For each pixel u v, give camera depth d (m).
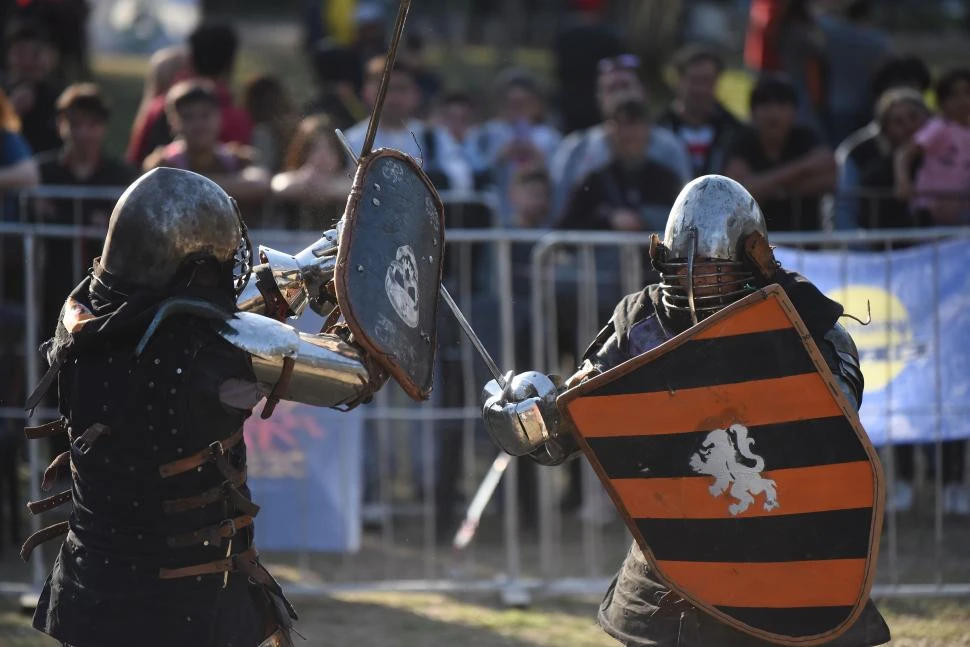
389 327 8.81
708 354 8.66
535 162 24.33
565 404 8.97
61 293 17.84
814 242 16.81
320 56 22.92
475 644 14.05
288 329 8.49
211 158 18.62
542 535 16.38
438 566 16.98
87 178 18.61
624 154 19.14
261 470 16.41
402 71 19.78
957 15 70.06
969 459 17.77
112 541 8.45
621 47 30.59
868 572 8.58
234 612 8.59
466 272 17.36
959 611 14.88
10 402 17.62
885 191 19.38
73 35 37.72
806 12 25.62
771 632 8.84
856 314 16.44
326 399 8.67
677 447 8.84
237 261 8.95
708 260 9.02
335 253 9.37
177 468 8.38
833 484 8.59
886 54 25.64
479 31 68.38
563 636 14.33
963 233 16.28
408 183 9.34
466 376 17.83
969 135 18.91
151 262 8.47
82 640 8.38
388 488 19.08
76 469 8.66
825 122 25.67
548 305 18.23
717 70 21.16
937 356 16.14
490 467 20.75
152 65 23.58
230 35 21.67
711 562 8.90
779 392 8.59
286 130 21.56
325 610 15.41
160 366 8.33
